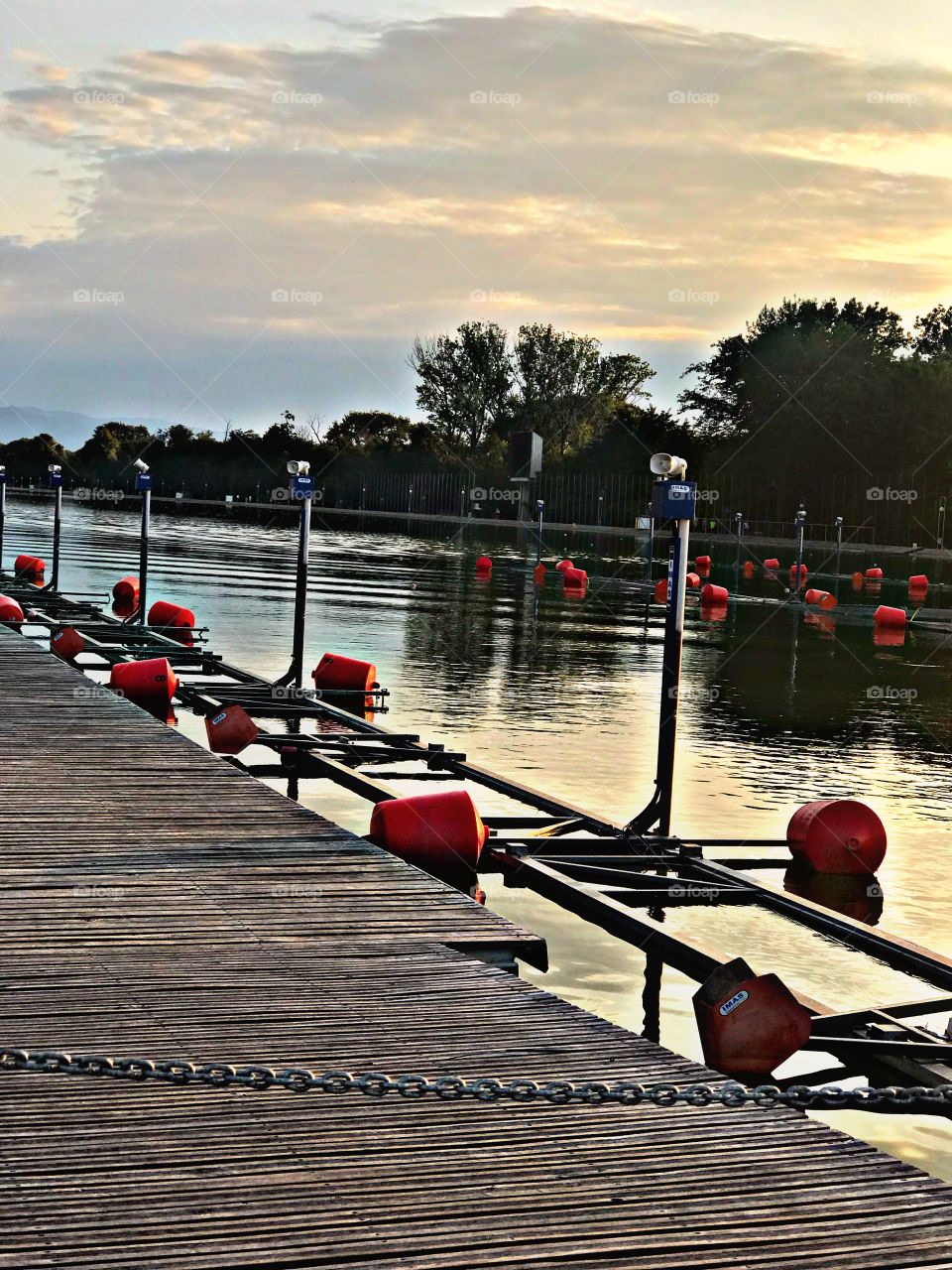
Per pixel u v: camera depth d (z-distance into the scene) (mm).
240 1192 3029
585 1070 3850
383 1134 3365
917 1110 4559
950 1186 3189
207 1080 3449
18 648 13875
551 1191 3092
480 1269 2752
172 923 5141
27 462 87812
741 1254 2842
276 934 5059
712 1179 3184
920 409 61875
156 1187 3039
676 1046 4953
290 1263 2748
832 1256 2846
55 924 5066
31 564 24359
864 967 5906
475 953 5070
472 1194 3062
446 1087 3496
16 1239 2793
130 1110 3453
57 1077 3656
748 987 4582
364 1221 2920
